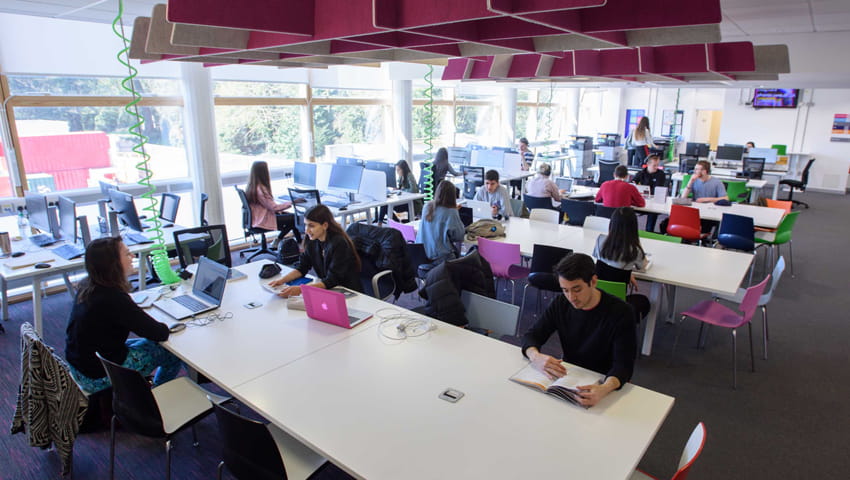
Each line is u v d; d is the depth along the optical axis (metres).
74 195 5.17
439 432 1.72
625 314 2.10
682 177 8.34
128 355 2.71
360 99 8.03
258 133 6.89
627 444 1.67
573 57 4.86
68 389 2.48
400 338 2.46
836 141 10.98
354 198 6.16
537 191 6.27
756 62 4.26
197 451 2.73
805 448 2.71
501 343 2.41
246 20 2.16
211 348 2.36
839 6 4.29
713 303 3.62
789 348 3.85
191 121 5.76
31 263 3.74
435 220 3.98
